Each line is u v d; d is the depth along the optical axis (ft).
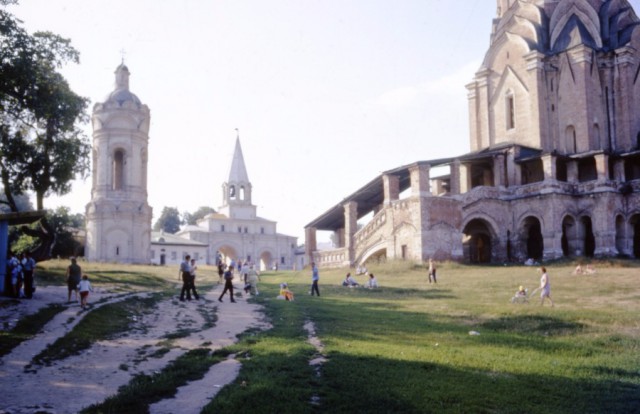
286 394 28.32
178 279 128.67
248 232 350.43
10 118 98.17
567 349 43.19
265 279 146.10
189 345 44.19
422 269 127.75
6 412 25.73
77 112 101.35
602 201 139.13
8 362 36.22
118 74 236.43
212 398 28.09
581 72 159.22
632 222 142.72
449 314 63.05
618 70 161.17
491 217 144.25
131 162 220.43
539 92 162.61
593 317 56.29
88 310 58.23
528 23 171.32
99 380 32.45
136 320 57.77
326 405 27.20
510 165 151.43
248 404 26.53
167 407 26.58
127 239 213.46
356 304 75.00
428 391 30.01
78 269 68.74
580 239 142.92
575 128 159.22
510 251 147.13
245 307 72.59
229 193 354.95
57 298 71.46
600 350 42.91
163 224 455.63
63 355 39.17
